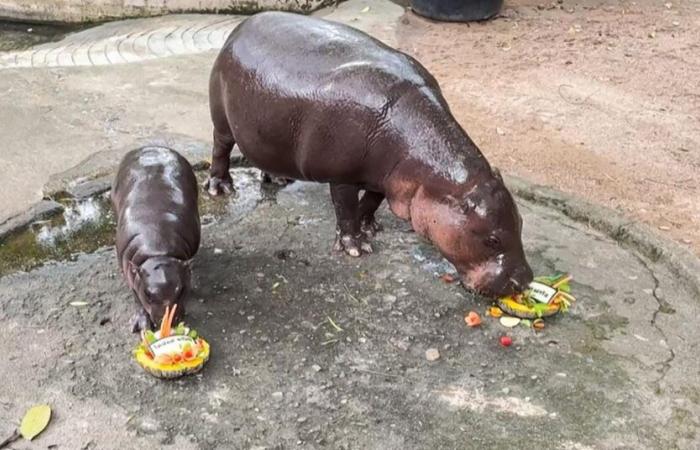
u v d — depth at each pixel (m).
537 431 2.96
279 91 3.57
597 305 3.57
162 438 2.87
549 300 3.46
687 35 7.40
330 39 3.63
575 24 7.63
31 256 3.77
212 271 3.69
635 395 3.12
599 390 3.14
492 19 7.67
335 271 3.73
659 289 3.69
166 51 6.53
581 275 3.76
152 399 3.03
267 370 3.18
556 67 6.51
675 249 3.87
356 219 3.81
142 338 3.26
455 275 3.73
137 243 3.29
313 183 4.43
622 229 4.03
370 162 3.47
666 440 2.94
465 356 3.29
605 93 6.03
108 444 2.84
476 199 3.20
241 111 3.75
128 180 3.57
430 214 3.31
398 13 7.74
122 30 7.26
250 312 3.46
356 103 3.41
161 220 3.36
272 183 4.39
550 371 3.22
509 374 3.21
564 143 5.18
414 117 3.37
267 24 3.79
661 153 5.12
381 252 3.87
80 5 7.86
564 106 5.76
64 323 3.36
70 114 5.14
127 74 5.89
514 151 5.04
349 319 3.46
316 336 3.35
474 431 2.95
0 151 4.62
